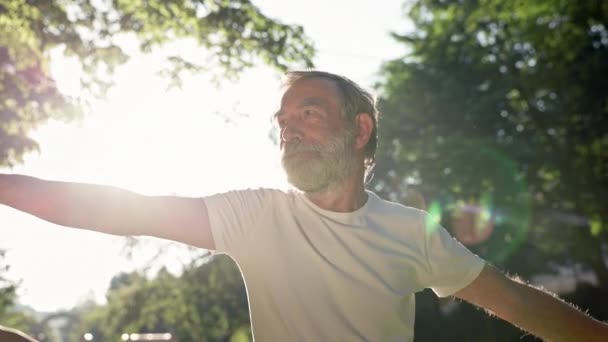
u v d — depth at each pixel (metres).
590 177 26.33
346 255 2.78
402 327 2.86
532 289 3.00
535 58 26.50
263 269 2.71
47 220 2.43
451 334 26.81
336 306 2.74
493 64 27.28
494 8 25.81
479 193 27.50
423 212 2.96
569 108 26.52
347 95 2.92
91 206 2.45
